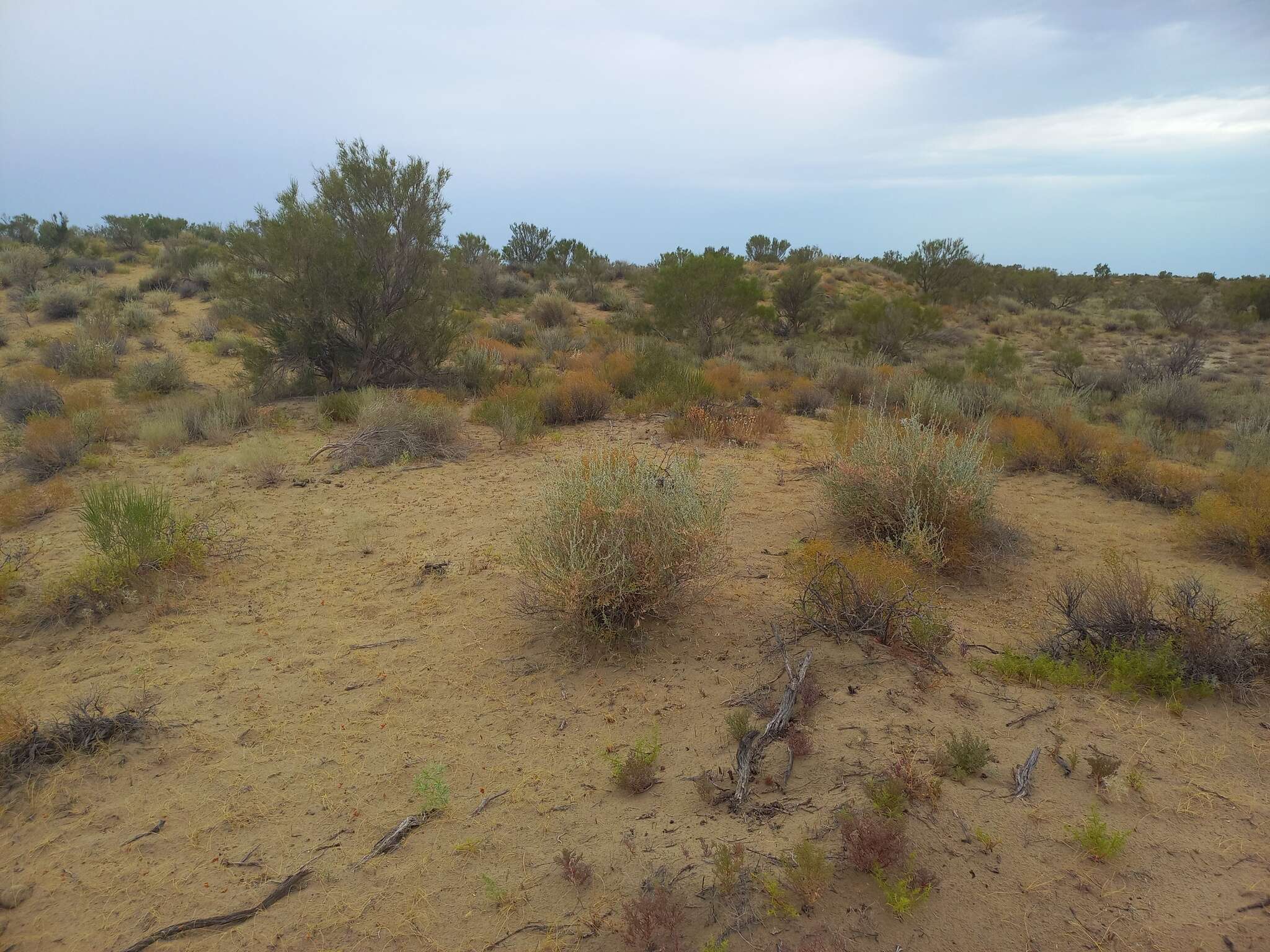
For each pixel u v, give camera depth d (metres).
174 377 13.82
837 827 2.88
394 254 13.70
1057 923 2.49
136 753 3.74
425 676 4.43
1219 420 14.95
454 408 12.12
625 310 29.64
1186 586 4.87
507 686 4.30
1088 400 16.33
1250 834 2.88
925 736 3.51
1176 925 2.47
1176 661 4.11
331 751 3.73
